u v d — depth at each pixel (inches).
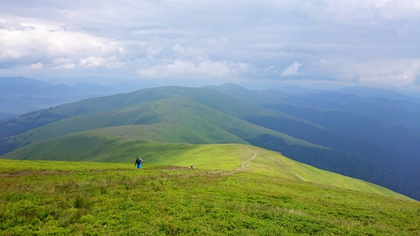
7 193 960.9
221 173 1924.2
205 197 1126.4
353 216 1125.1
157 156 5502.0
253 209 1027.9
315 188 1777.8
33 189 1045.2
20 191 1004.6
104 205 919.0
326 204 1266.0
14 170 1496.1
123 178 1430.9
